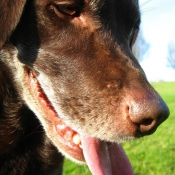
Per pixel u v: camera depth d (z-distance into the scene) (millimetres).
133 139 239
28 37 272
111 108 242
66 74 261
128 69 250
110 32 267
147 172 580
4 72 290
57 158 317
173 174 575
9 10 259
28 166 306
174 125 1004
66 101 261
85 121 253
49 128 277
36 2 262
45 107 277
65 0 254
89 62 256
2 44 261
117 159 267
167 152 678
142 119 224
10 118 296
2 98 295
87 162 257
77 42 261
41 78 271
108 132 242
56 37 263
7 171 302
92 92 250
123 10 275
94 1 260
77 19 264
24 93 286
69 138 271
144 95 231
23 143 300
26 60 276
